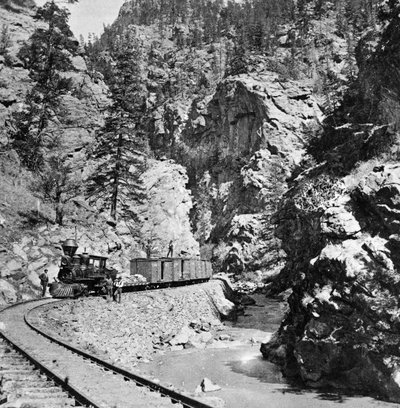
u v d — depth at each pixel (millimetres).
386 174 21266
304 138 81125
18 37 61656
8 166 41812
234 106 98875
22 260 32000
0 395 8117
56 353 13031
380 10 35219
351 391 19047
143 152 61219
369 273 19031
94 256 30359
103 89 68250
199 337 29453
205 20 173000
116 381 10375
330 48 126562
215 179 98375
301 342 20391
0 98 48000
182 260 42344
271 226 71500
